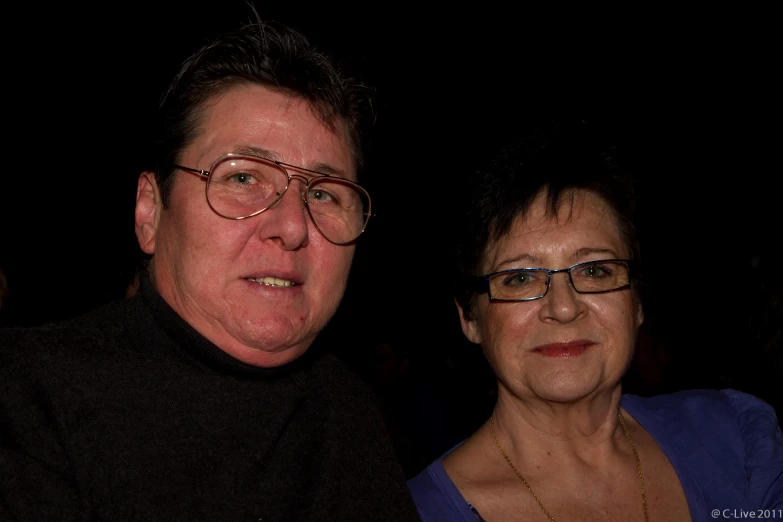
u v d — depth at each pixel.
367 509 1.50
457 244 1.94
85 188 6.63
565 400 1.70
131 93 7.44
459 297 1.96
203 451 1.32
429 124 9.86
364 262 5.98
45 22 7.55
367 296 5.25
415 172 9.51
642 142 9.54
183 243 1.37
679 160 9.47
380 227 8.02
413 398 3.08
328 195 1.50
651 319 3.93
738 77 9.20
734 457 1.88
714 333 2.97
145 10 7.57
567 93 9.62
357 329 4.70
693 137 9.43
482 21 9.23
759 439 1.86
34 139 7.28
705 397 2.06
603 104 9.58
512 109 9.71
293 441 1.49
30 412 1.19
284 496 1.39
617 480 1.80
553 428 1.80
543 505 1.73
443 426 2.96
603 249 1.75
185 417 1.33
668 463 1.86
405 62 9.38
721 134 9.34
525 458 1.82
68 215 6.24
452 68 9.59
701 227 9.06
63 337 1.32
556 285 1.72
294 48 1.49
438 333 3.03
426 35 9.23
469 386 2.55
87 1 7.48
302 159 1.42
